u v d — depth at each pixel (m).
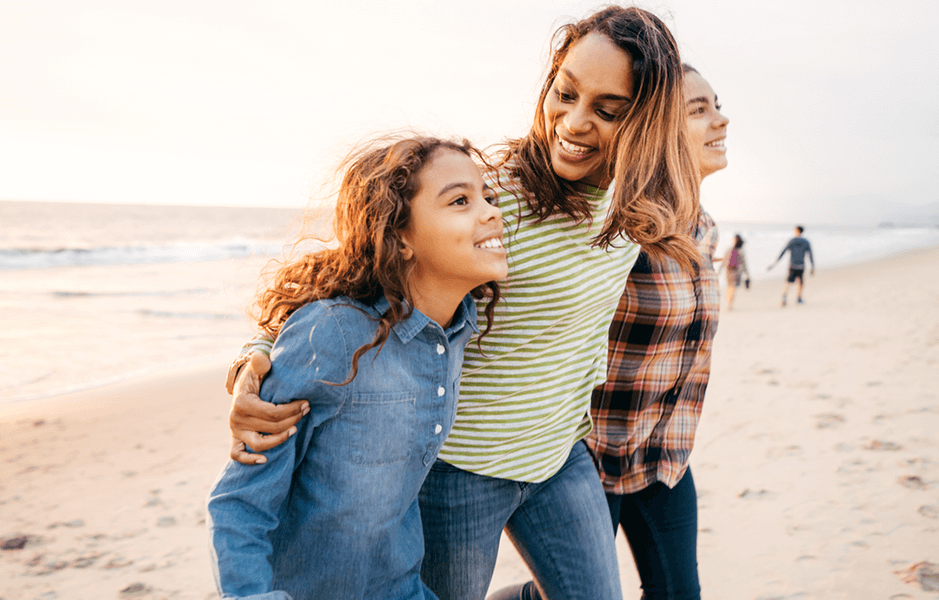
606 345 1.96
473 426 1.76
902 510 3.75
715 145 2.25
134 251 28.66
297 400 1.28
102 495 4.78
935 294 15.27
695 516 2.14
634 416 2.06
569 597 1.83
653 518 2.09
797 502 3.99
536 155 1.63
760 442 5.08
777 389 6.65
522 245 1.62
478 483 1.78
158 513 4.46
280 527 1.40
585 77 1.50
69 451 5.79
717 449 4.98
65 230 47.16
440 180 1.35
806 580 3.13
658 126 1.56
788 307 14.34
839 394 6.27
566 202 1.61
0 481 5.06
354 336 1.32
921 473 4.24
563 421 1.88
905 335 9.47
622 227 1.63
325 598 1.42
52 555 3.86
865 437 5.00
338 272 1.38
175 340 11.48
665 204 1.69
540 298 1.66
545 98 1.64
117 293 16.80
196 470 5.30
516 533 1.91
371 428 1.35
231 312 14.19
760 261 28.39
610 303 1.86
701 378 2.16
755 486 4.27
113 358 10.01
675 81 1.56
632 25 1.50
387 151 1.41
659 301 1.97
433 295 1.46
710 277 2.11
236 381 1.46
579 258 1.68
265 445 1.26
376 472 1.37
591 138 1.55
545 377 1.77
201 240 41.84
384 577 1.48
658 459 2.07
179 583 3.53
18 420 6.71
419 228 1.37
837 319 11.82
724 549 3.50
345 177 1.44
